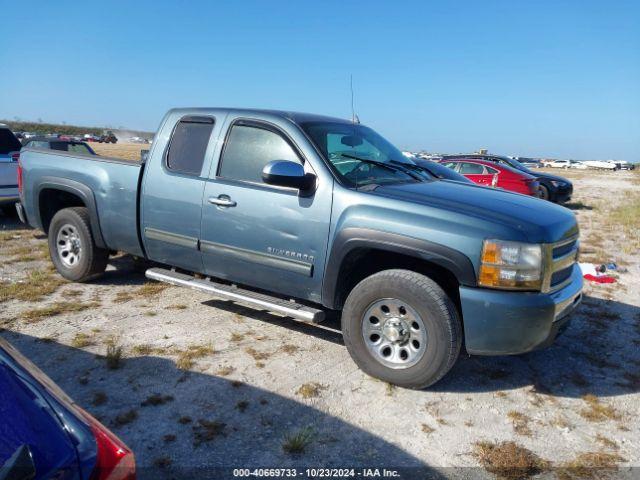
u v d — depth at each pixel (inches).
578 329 209.5
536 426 139.7
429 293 145.9
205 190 186.1
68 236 238.4
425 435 133.2
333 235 160.7
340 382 157.9
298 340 187.8
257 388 151.9
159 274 203.3
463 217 145.9
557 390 159.9
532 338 143.4
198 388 150.3
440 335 145.9
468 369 171.3
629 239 418.3
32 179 244.1
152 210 201.0
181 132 199.3
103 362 163.8
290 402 145.2
